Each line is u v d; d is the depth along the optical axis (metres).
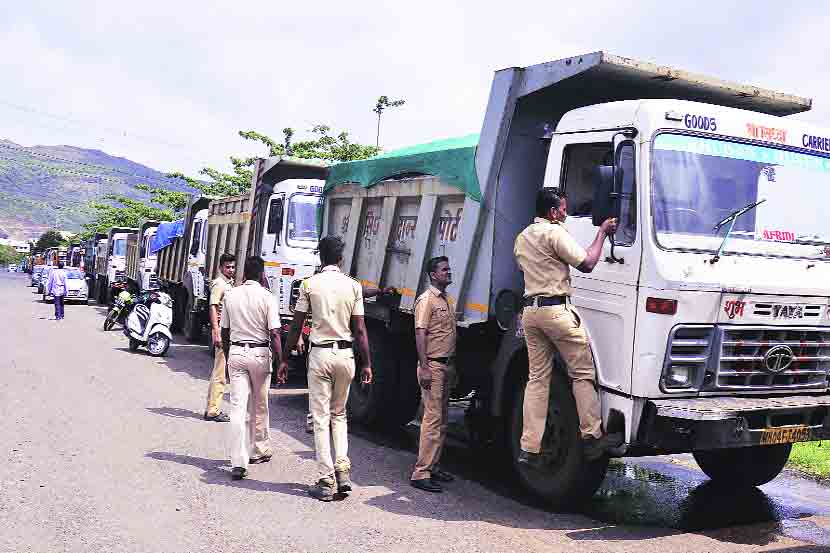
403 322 7.96
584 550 4.72
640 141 5.16
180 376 11.38
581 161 5.75
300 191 11.43
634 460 7.81
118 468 6.12
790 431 5.07
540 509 5.71
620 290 5.18
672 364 4.96
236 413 6.12
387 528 5.00
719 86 6.15
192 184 36.59
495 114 6.38
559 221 5.48
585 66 5.71
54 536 4.54
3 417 7.66
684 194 5.16
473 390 7.15
